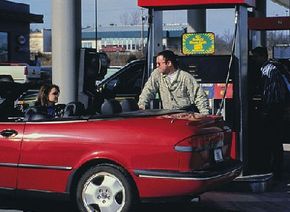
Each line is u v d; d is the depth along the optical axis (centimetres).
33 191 648
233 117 834
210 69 857
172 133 595
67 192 632
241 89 834
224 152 668
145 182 600
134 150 604
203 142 605
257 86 932
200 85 813
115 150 610
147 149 600
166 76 754
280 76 902
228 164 655
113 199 615
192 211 718
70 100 911
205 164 610
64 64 909
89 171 623
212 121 646
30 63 4072
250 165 927
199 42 916
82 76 919
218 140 643
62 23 906
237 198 784
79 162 624
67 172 630
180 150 589
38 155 641
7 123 662
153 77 768
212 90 856
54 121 642
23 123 655
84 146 622
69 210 720
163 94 760
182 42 924
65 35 908
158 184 595
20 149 649
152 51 921
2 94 793
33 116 675
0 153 659
